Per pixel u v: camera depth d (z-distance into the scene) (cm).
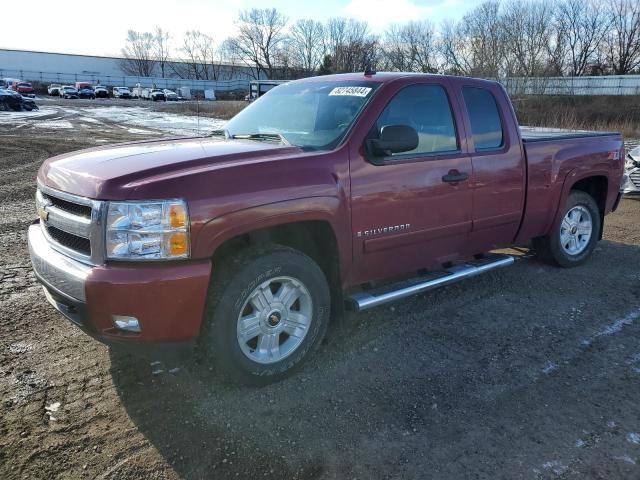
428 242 400
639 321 426
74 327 401
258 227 302
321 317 346
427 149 394
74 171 308
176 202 275
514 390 327
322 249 357
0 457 261
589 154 526
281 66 10475
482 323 421
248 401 313
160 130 2480
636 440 281
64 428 284
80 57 10419
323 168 331
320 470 258
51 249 314
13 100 3659
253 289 310
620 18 6325
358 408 308
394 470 258
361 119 358
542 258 546
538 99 4138
